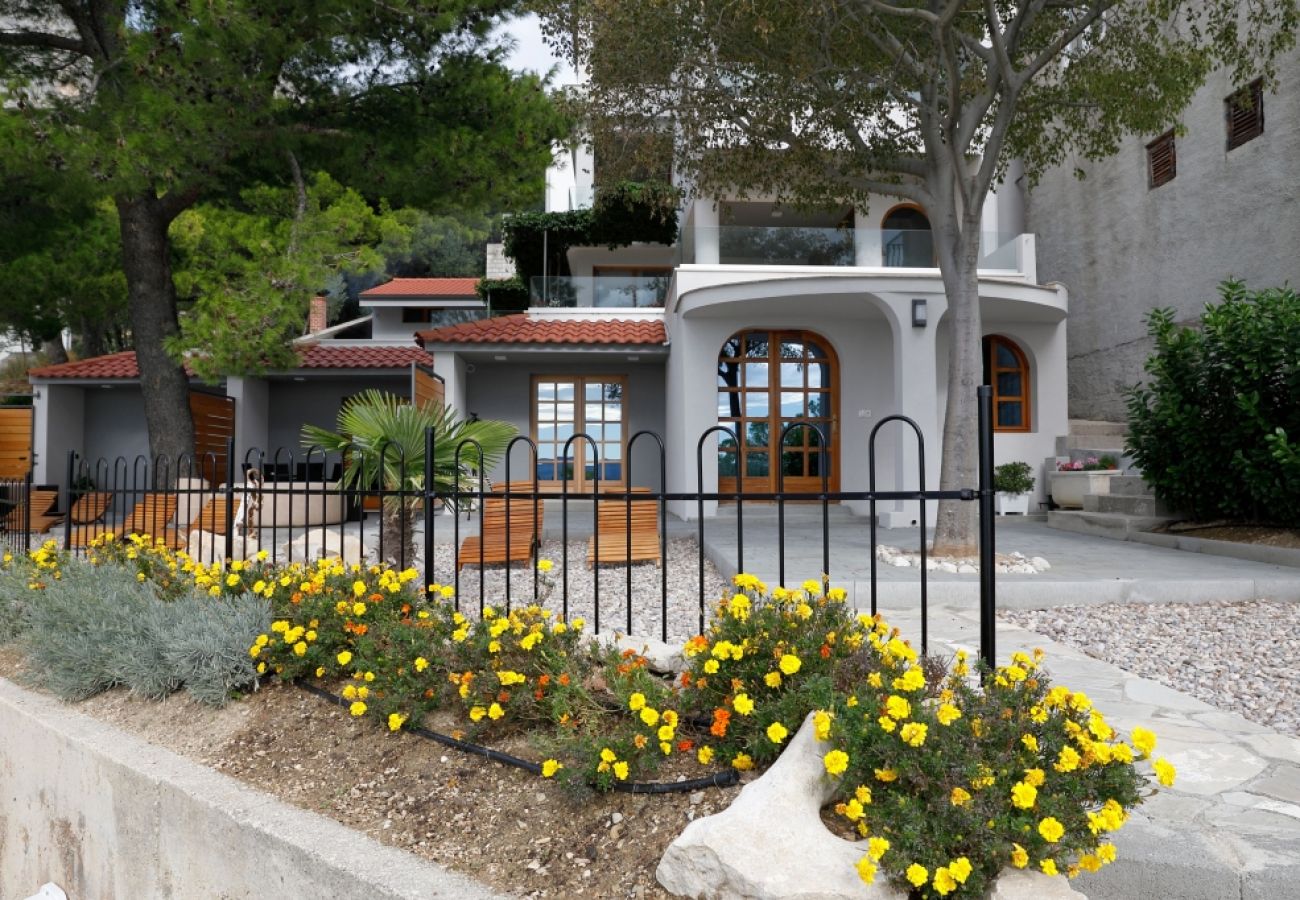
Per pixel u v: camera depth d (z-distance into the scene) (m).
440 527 10.91
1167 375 8.56
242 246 11.83
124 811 3.01
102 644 3.84
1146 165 13.59
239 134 9.70
